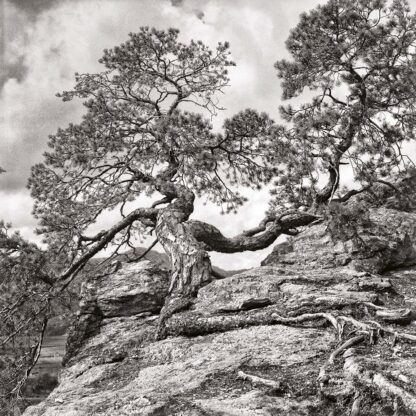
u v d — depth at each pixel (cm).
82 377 1309
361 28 1905
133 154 2091
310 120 1811
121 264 1970
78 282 2006
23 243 1791
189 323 1336
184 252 1698
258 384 909
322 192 2041
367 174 1914
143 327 1620
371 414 778
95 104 2077
